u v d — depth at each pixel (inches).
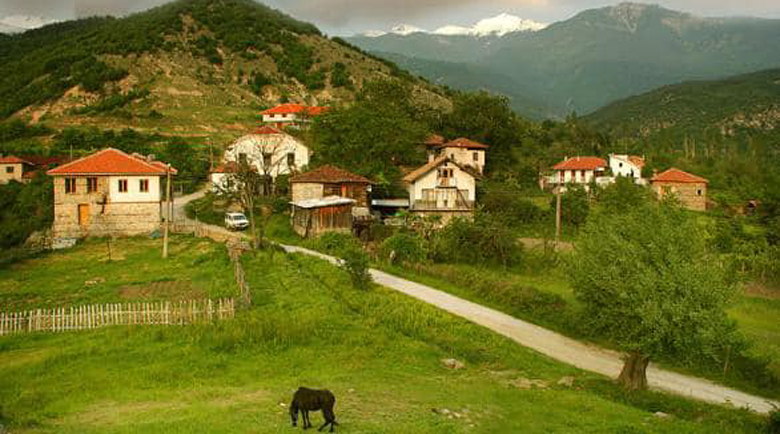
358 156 2768.2
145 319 1029.8
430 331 1080.8
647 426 653.3
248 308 1126.4
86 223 2015.3
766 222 2529.5
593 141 4623.5
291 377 790.5
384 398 681.6
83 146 3956.7
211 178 3196.4
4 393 703.7
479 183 2810.0
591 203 2733.8
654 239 877.2
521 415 666.2
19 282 1380.4
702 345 778.2
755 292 1638.8
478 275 1535.4
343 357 891.4
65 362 828.0
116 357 850.1
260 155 2866.6
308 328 989.2
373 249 1914.4
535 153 4062.5
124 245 1878.7
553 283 1624.0
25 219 2395.4
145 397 687.7
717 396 901.8
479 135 3371.1
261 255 1674.5
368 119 2819.9
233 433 527.5
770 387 951.0
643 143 5497.1
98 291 1268.5
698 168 3801.7
